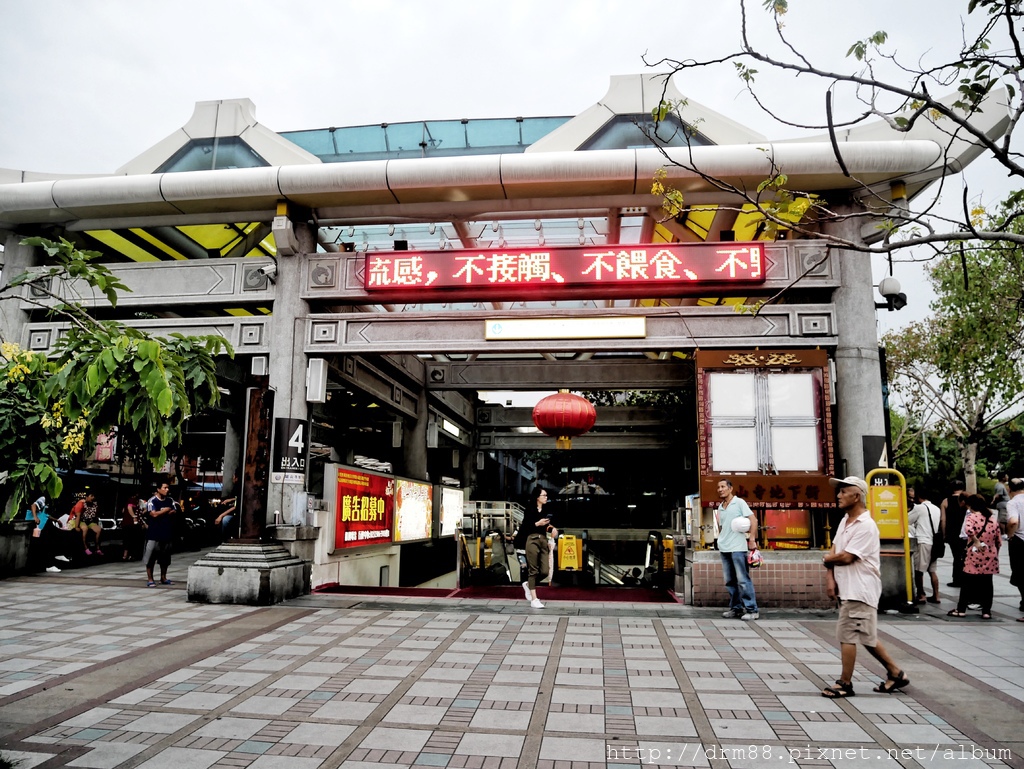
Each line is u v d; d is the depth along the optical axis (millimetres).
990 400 19047
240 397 14883
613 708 4520
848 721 4270
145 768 3551
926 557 9133
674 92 10484
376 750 3811
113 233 12078
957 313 13000
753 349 9367
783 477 8930
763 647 6320
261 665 5574
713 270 9391
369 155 12469
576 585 12203
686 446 17766
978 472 33531
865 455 9031
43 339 10891
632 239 12742
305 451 10086
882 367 9539
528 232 12336
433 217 10469
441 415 17266
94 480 20953
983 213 3879
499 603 8805
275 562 8750
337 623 7348
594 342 9555
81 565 12406
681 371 14703
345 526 11008
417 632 6906
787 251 9484
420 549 14992
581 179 9352
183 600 8719
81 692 4816
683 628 7215
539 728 4152
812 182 9258
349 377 11523
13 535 10875
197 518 17891
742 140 10164
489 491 26422
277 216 10117
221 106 11523
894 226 3920
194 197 10055
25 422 3561
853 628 4766
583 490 22922
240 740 3943
